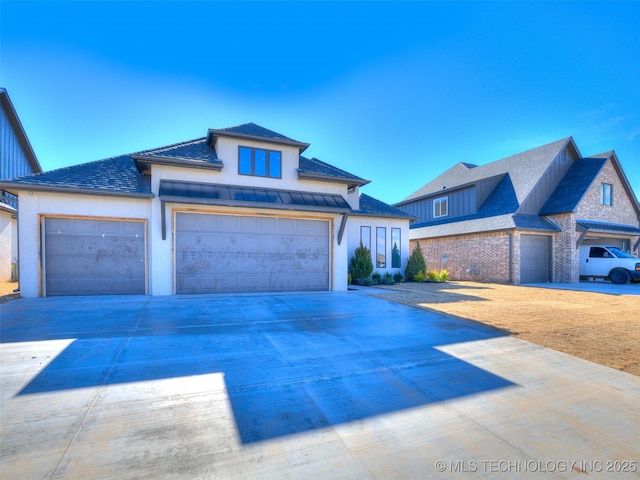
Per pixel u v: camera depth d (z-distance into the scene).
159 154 11.06
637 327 7.04
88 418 3.11
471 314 8.29
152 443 2.73
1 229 15.96
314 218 12.86
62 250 10.23
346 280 13.21
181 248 11.09
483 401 3.65
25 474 2.30
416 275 17.88
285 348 5.38
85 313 7.70
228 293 11.49
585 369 4.64
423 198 25.77
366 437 2.91
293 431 2.98
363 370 4.52
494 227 18.27
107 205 10.58
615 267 17.09
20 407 3.29
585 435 2.99
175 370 4.36
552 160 19.83
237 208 11.68
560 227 18.39
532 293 12.88
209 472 2.38
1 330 6.18
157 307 8.54
